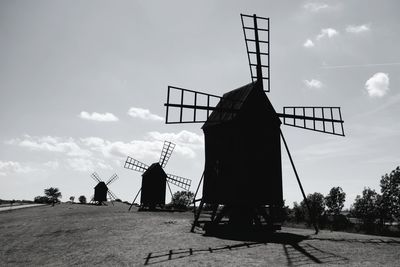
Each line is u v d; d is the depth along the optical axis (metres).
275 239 11.98
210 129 16.50
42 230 17.06
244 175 14.16
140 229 15.68
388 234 15.52
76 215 26.80
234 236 12.92
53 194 155.25
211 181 15.82
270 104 15.45
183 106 13.31
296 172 14.47
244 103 14.88
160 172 39.94
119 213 29.27
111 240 12.42
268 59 15.98
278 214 19.05
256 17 16.06
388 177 62.81
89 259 9.16
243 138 14.46
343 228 18.73
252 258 8.29
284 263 7.65
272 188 14.83
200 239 12.02
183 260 8.23
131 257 8.99
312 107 16.28
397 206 60.69
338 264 7.52
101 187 66.19
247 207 14.80
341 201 73.88
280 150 15.51
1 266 9.11
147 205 38.59
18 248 11.85
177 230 15.12
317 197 73.88
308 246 10.20
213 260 8.09
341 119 16.84
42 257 10.03
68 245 11.93
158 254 9.25
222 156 15.21
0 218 26.55
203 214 31.19
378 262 7.80
